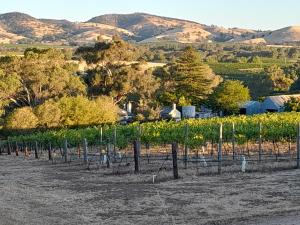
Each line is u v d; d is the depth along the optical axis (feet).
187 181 64.69
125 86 228.84
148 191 59.82
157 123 120.57
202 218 46.26
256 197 53.06
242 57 498.69
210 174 68.64
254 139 89.10
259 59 469.98
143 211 50.34
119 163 86.84
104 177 74.38
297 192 54.24
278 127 92.79
